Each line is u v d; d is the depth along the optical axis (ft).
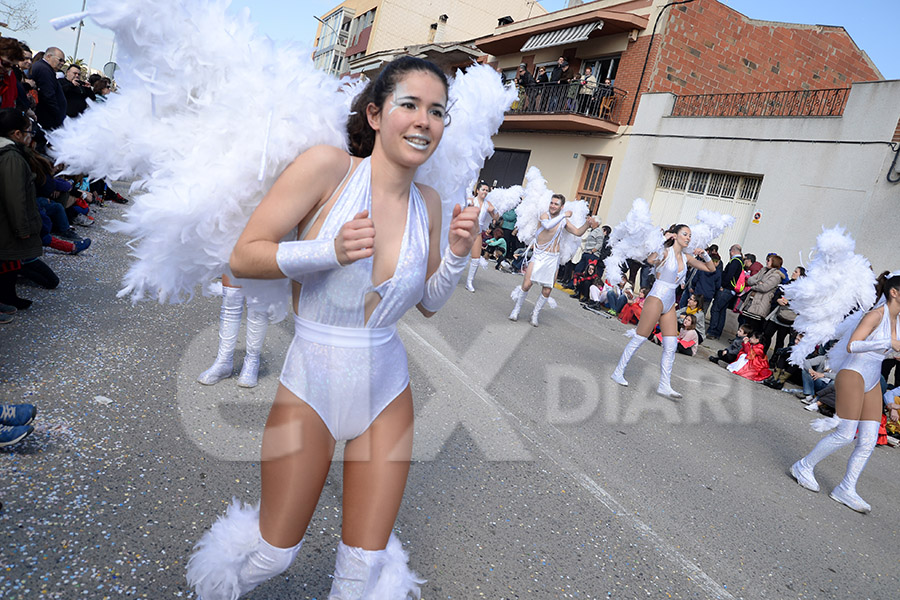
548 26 58.75
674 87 51.47
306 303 5.47
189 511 8.27
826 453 14.58
